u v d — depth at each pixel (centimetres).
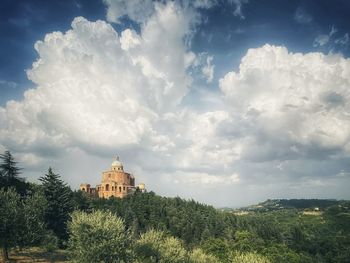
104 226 5553
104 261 5191
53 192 9412
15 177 11000
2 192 6375
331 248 17225
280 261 12988
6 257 6225
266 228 17512
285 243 16788
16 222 6016
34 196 8394
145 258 6462
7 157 10975
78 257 5334
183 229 14938
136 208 15350
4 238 5922
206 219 17412
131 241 5938
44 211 8112
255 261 8881
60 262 6594
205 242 13688
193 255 8581
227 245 13338
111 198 17412
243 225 17762
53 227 8981
